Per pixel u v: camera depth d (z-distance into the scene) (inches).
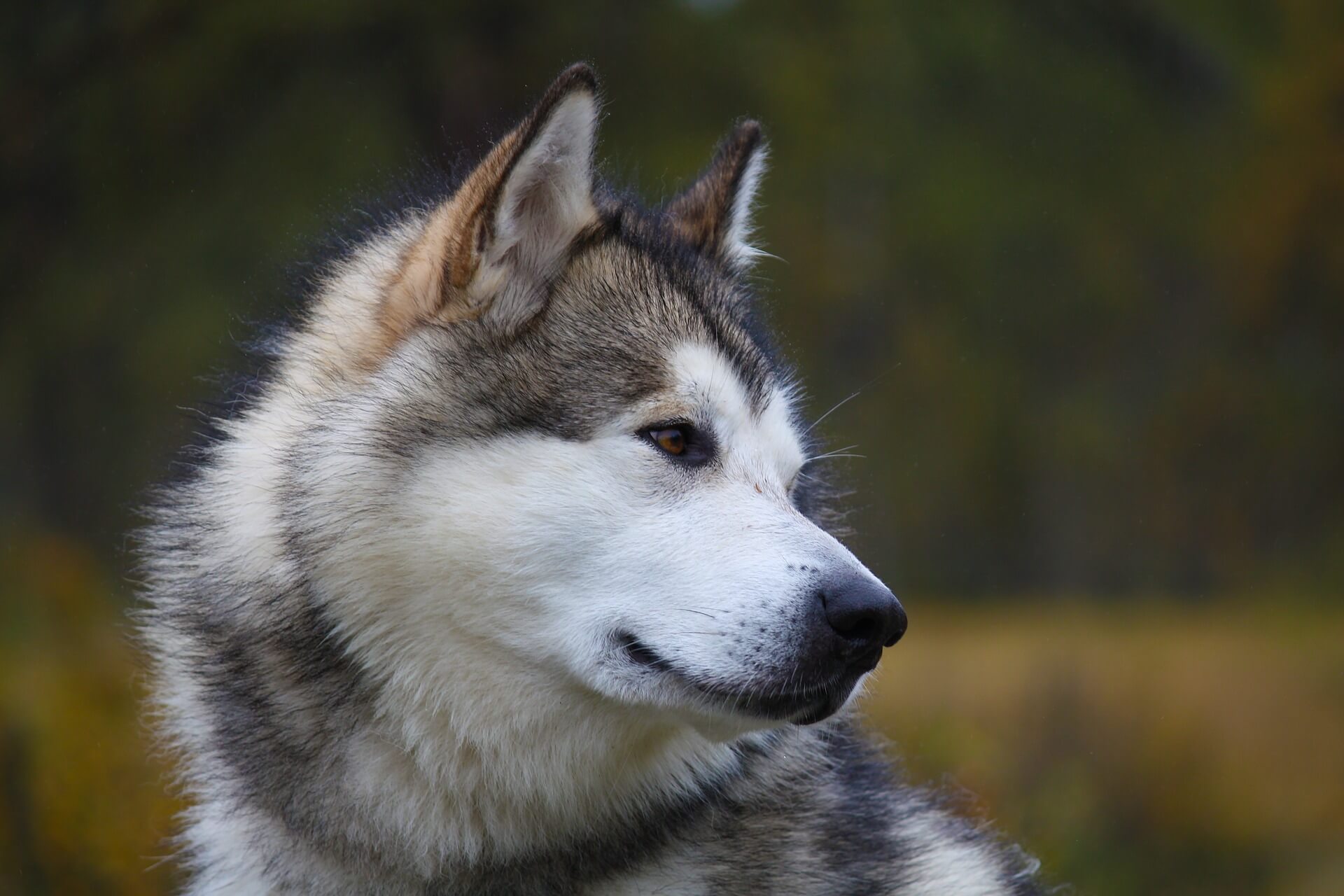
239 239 1272.1
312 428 321.4
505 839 319.9
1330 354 2433.6
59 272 1344.7
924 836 374.6
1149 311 2215.8
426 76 1302.9
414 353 321.7
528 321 319.3
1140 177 1833.2
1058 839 805.9
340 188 1227.2
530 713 314.2
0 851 574.6
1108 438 2074.3
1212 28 1956.2
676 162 1316.4
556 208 329.1
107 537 1350.9
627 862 327.0
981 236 1669.5
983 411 1839.3
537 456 310.5
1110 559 2281.0
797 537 315.3
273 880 321.4
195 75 1290.6
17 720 608.4
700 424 326.0
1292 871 918.4
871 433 1754.4
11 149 1318.9
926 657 1264.8
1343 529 2304.4
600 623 308.8
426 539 305.3
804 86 1441.9
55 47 1322.6
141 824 581.6
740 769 335.9
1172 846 926.4
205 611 331.3
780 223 1520.7
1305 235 2320.4
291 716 315.3
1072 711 989.2
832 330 1692.9
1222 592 2255.2
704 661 304.3
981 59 1620.3
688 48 1398.9
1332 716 1221.7
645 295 334.6
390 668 310.7
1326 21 2393.0
